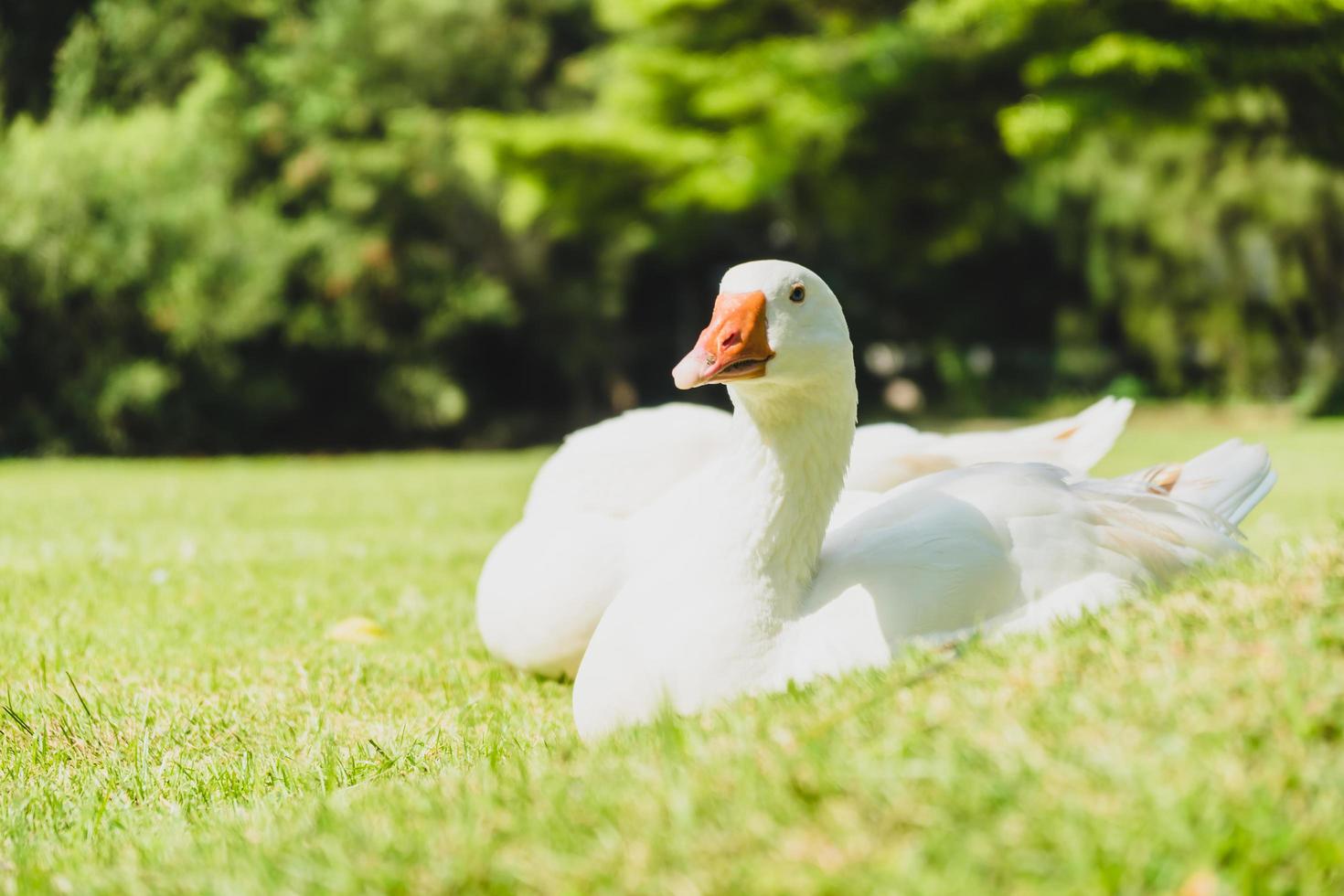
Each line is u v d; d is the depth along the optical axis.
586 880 1.99
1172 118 15.77
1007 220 23.92
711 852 2.01
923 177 19.36
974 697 2.38
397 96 19.95
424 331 19.34
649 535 4.02
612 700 3.11
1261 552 5.64
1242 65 14.87
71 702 3.86
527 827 2.19
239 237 17.64
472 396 21.11
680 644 3.06
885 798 2.07
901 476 4.45
